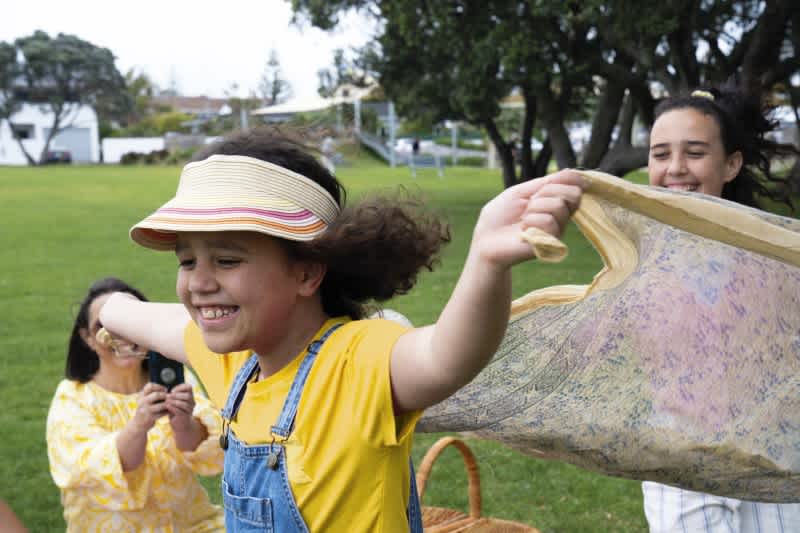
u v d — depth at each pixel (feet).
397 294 6.19
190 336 6.98
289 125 6.20
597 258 40.96
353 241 5.63
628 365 6.20
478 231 4.33
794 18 47.32
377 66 65.67
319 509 5.44
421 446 18.45
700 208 4.55
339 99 71.00
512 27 49.42
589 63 50.67
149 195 84.74
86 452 9.80
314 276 5.67
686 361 6.18
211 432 10.11
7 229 56.08
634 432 6.31
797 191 10.54
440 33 52.54
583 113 76.84
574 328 6.17
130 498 9.83
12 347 26.14
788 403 6.22
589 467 6.63
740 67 51.85
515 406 6.40
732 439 6.21
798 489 6.41
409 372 5.03
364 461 5.30
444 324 4.62
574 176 4.26
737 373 6.18
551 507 15.61
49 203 75.05
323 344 5.57
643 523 14.97
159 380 9.67
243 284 5.44
